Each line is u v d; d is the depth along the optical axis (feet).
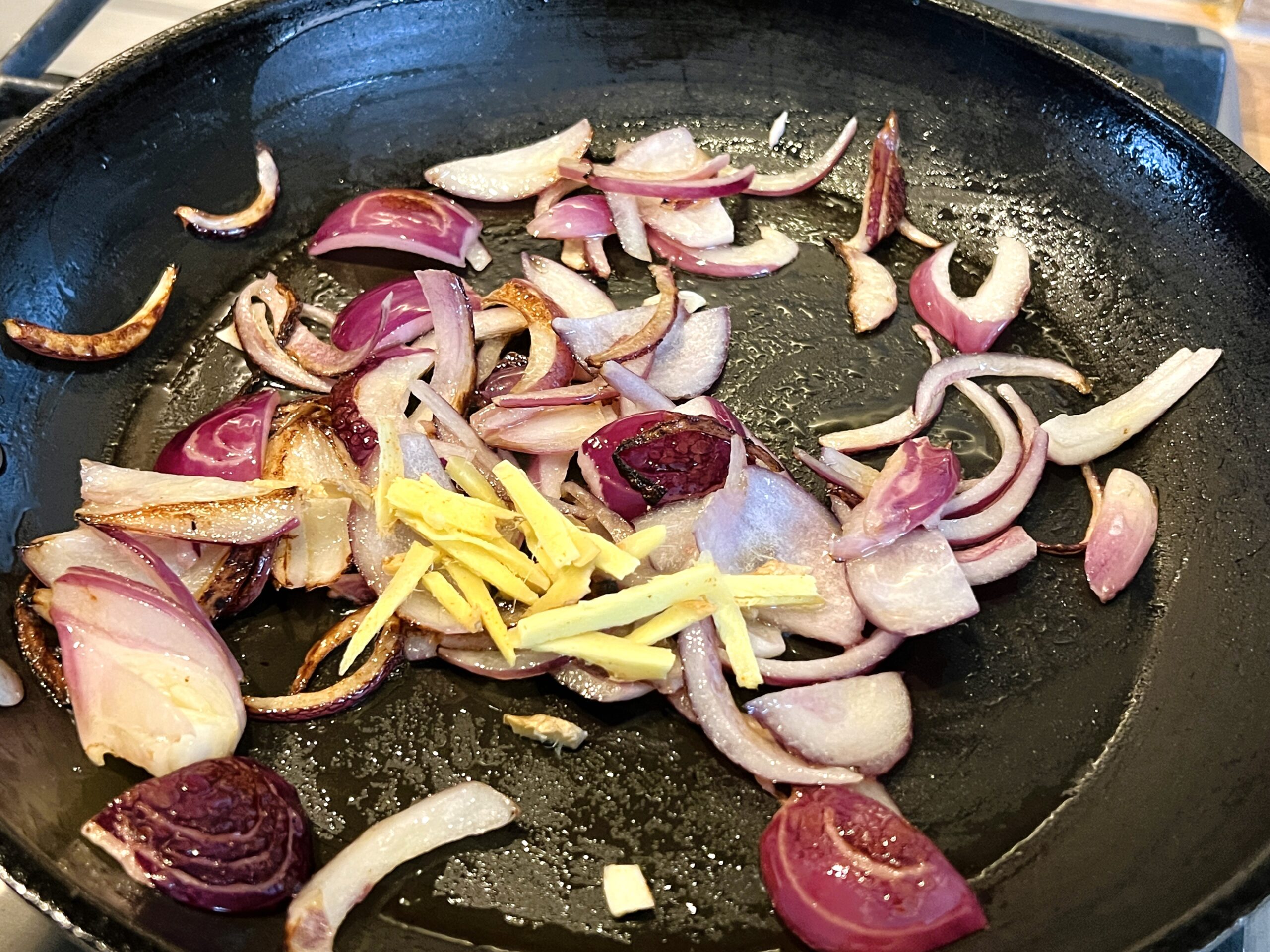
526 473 0.87
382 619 0.74
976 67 1.04
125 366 0.94
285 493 0.79
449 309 0.93
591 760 0.75
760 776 0.73
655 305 0.95
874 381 0.96
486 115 1.12
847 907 0.67
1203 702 0.77
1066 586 0.83
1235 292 0.92
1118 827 0.73
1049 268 1.02
